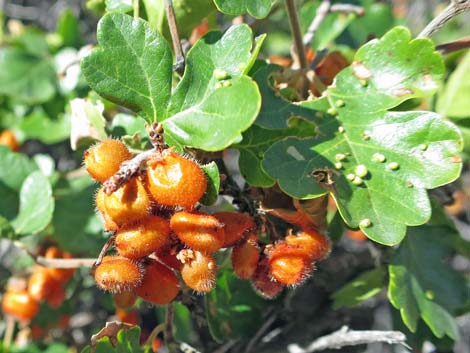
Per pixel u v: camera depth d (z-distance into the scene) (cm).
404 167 10
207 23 14
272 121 10
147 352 11
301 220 10
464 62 15
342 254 16
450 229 13
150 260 9
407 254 12
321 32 17
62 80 18
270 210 10
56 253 17
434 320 12
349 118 10
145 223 9
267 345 15
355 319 17
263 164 10
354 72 11
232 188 10
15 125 20
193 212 9
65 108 19
